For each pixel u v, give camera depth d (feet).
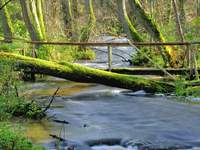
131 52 79.25
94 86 48.01
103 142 28.78
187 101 40.19
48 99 40.96
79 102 40.09
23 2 71.82
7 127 26.99
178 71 49.93
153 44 49.83
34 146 26.09
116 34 99.91
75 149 27.12
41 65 44.29
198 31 76.28
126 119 34.35
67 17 89.97
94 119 34.30
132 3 59.06
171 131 30.91
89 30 85.81
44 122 32.65
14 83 36.32
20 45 59.67
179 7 87.76
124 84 43.68
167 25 82.38
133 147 27.96
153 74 51.29
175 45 53.21
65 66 44.34
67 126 31.91
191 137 29.60
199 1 104.22
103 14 115.55
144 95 43.16
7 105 33.01
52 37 80.38
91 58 74.18
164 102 40.01
